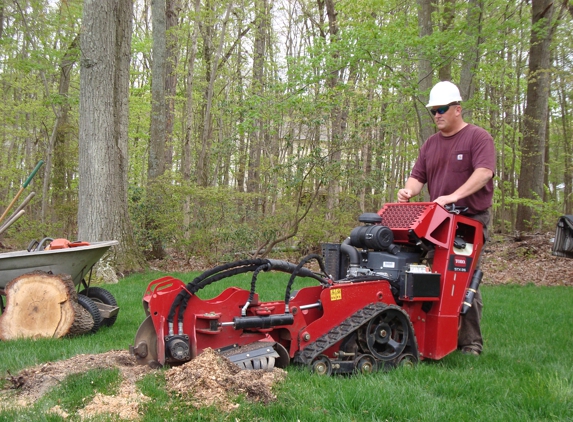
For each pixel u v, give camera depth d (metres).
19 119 22.70
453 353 5.55
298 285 10.91
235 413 3.48
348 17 14.20
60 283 6.62
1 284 6.84
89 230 12.53
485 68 14.62
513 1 13.78
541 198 19.52
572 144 31.72
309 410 3.62
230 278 12.20
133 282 11.77
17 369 4.82
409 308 5.11
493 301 9.65
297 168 14.93
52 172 21.06
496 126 22.02
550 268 14.47
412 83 13.12
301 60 13.94
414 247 5.30
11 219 7.73
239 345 4.54
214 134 30.28
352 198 15.66
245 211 15.86
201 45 27.12
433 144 5.68
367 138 16.77
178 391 3.81
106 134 12.62
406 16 13.62
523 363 5.19
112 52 12.63
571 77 19.92
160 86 18.19
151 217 15.94
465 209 5.27
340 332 4.61
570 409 3.80
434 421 3.53
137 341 4.46
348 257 5.39
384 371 4.73
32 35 17.80
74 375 4.17
